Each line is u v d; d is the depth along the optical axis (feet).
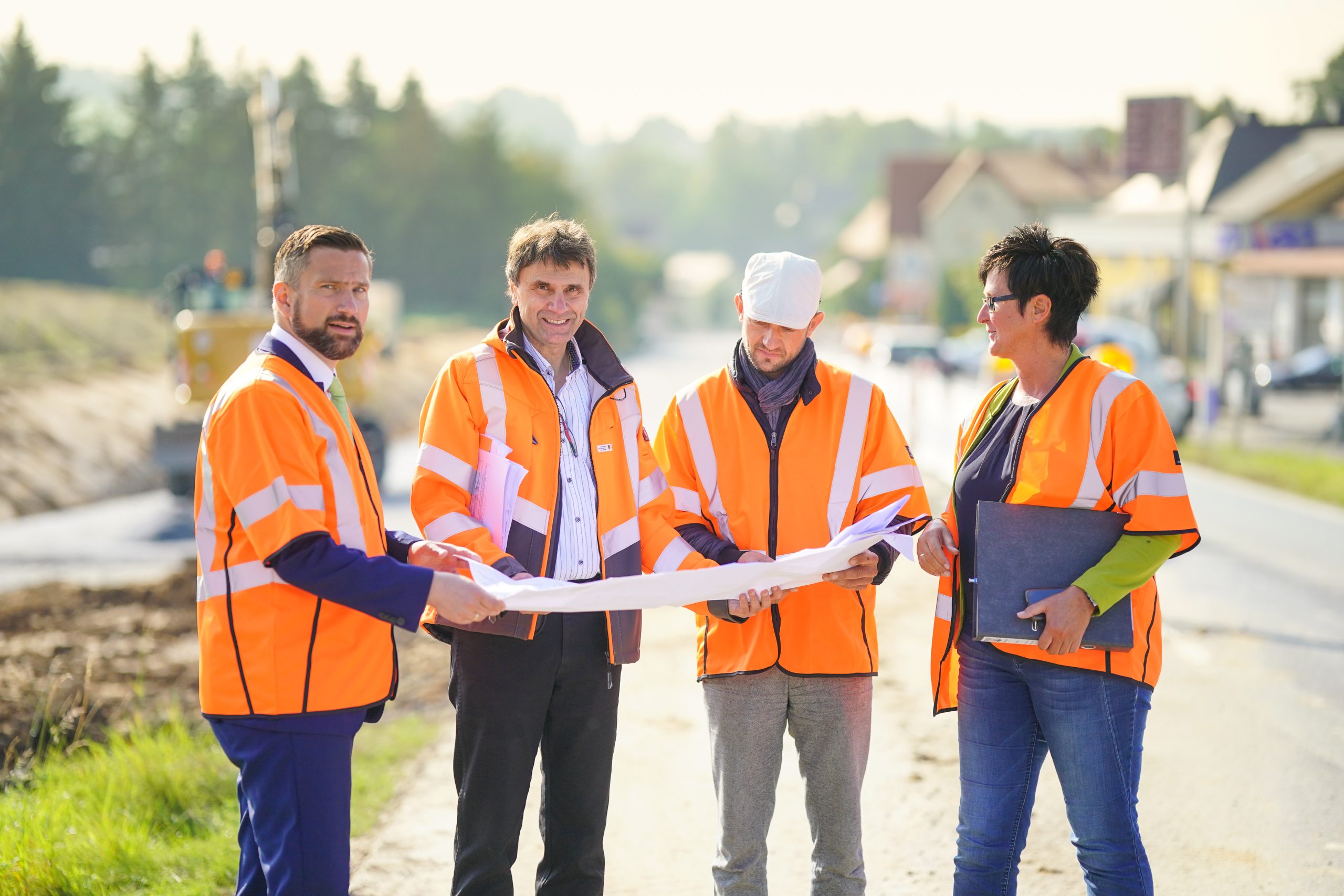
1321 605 27.20
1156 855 13.92
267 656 9.26
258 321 46.65
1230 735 18.17
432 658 23.88
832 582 10.57
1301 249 116.78
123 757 16.17
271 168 53.93
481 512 10.78
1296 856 13.88
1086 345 66.23
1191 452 61.31
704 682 11.27
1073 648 9.77
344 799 9.53
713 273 526.57
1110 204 163.12
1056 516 9.92
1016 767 10.61
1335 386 102.99
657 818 15.20
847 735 11.07
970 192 243.40
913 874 13.37
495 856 10.89
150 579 32.96
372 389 50.31
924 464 50.14
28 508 50.78
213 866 13.39
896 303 240.94
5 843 13.19
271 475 9.15
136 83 215.10
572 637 10.84
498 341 10.96
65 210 185.78
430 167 235.40
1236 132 140.15
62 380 78.23
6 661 23.02
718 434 11.40
